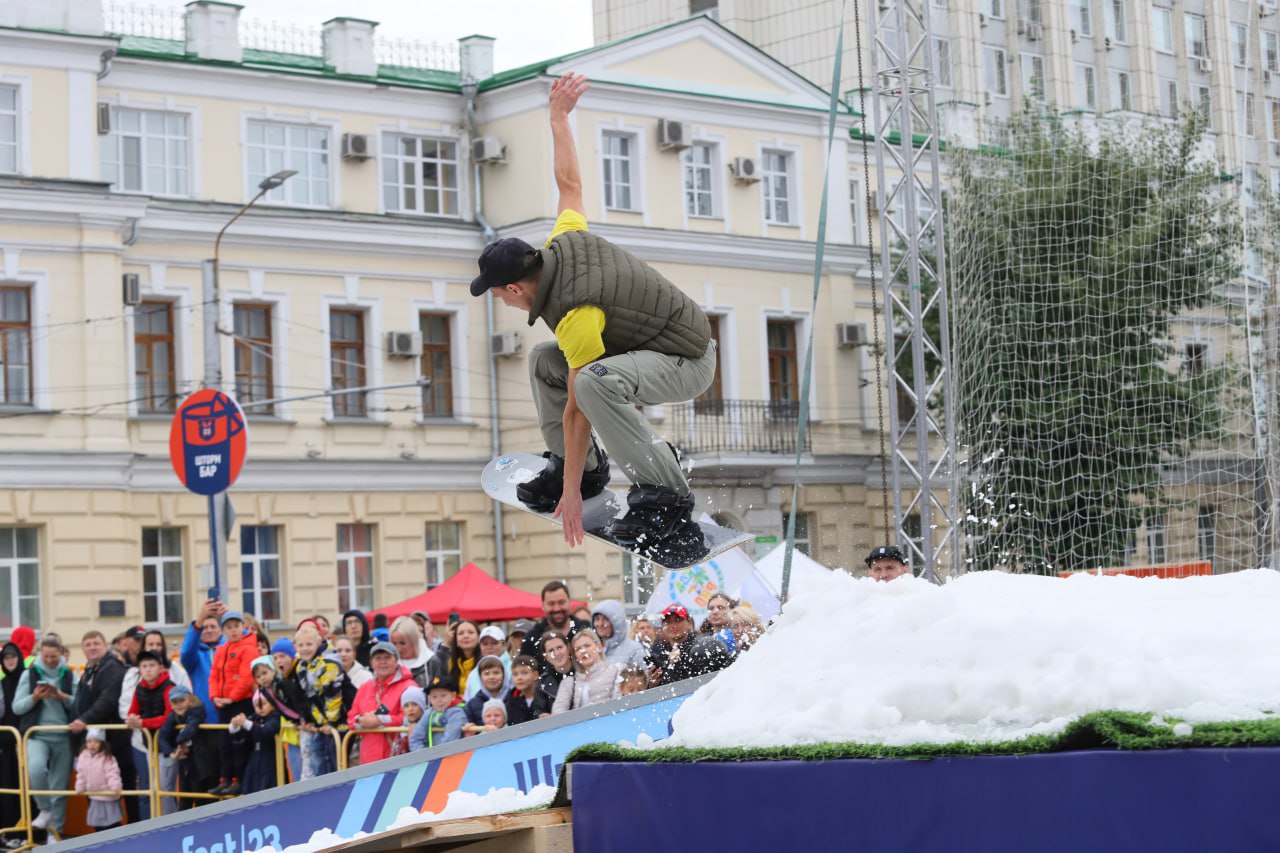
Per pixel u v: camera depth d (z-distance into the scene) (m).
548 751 8.42
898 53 20.34
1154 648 4.27
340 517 37.28
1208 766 3.51
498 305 39.72
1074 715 4.14
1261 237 26.84
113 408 33.75
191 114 36.06
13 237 32.94
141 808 15.25
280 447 36.75
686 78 41.25
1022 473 22.77
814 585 5.32
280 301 36.94
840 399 42.31
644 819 4.61
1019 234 24.91
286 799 9.39
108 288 33.88
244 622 15.76
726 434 40.50
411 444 38.53
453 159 39.78
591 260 6.18
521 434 39.41
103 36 33.91
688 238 40.69
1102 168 25.72
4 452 32.34
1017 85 48.66
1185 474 24.22
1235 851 3.46
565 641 11.70
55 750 16.09
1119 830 3.63
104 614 33.22
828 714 4.59
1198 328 25.70
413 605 28.86
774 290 42.12
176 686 14.92
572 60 39.31
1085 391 24.03
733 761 4.41
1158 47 45.59
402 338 38.12
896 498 19.27
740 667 5.16
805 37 45.94
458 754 8.75
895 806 4.04
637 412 6.26
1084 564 22.72
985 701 4.36
